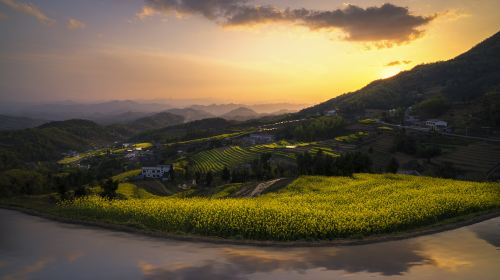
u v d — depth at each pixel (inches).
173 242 1455.5
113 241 1467.8
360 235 1519.4
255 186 3499.0
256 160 5807.1
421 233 1593.3
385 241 1482.5
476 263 1221.7
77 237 1531.7
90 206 2127.2
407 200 2219.5
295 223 1603.1
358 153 4210.1
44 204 2384.4
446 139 6407.5
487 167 4778.5
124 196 3614.7
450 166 4680.1
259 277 1093.1
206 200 2427.4
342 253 1321.4
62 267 1172.5
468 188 2662.4
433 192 2522.1
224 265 1190.9
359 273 1127.0
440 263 1219.9
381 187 2775.6
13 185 4116.6
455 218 1840.6
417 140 6540.4
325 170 4092.0
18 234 1577.3
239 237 1497.3
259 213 1766.7
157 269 1155.3
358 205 2096.5
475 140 6176.2
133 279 1075.9
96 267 1170.0
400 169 5093.5
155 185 5442.9
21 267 1169.4
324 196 2475.4
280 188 3198.8
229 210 1824.6
